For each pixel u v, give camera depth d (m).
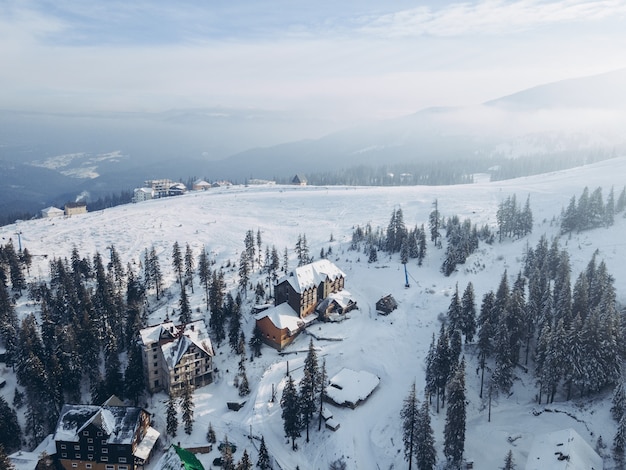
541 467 56.91
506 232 145.62
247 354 99.00
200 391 90.06
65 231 183.25
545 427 70.56
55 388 84.62
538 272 96.81
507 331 77.81
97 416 73.12
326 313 110.56
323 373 77.38
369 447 72.50
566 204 162.50
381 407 80.75
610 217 130.25
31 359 84.12
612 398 70.44
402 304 116.44
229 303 109.62
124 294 124.88
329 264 120.25
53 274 124.38
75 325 94.50
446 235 150.38
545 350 75.44
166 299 125.25
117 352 94.75
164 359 89.62
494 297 90.94
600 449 63.84
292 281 108.06
